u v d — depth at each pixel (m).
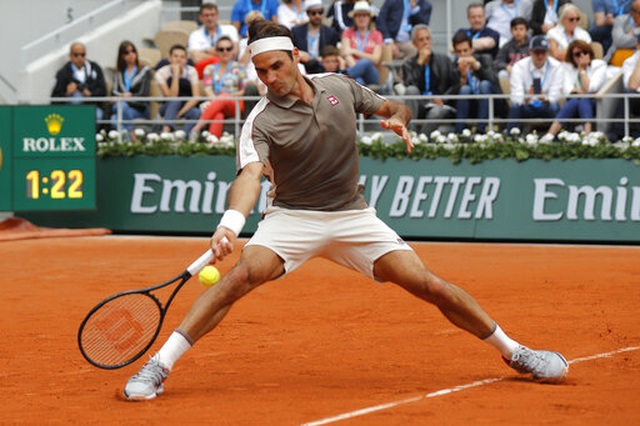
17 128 32.38
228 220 10.00
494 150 30.39
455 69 32.62
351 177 10.82
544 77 31.70
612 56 33.56
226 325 15.92
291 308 17.72
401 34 36.72
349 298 18.91
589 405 9.90
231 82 34.28
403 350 13.51
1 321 16.52
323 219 10.77
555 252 27.52
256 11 35.44
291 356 13.23
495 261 25.30
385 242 10.85
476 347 13.59
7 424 9.54
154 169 32.97
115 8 42.72
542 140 30.33
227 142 32.53
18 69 38.00
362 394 10.64
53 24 41.78
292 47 10.39
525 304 17.84
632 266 23.84
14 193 32.44
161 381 10.57
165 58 35.94
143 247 29.23
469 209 30.61
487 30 34.50
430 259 25.89
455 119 32.12
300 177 10.67
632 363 12.30
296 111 10.50
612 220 29.72
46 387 11.38
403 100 32.53
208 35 37.25
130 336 10.95
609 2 33.91
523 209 30.28
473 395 10.46
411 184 30.95
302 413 9.70
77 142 32.34
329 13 36.50
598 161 29.75
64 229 33.22
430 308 17.44
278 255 10.70
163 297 19.39
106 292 20.06
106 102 35.09
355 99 11.00
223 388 11.11
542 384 11.05
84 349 10.88
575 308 17.30
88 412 9.98
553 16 34.72
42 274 23.05
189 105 34.28
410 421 9.29
